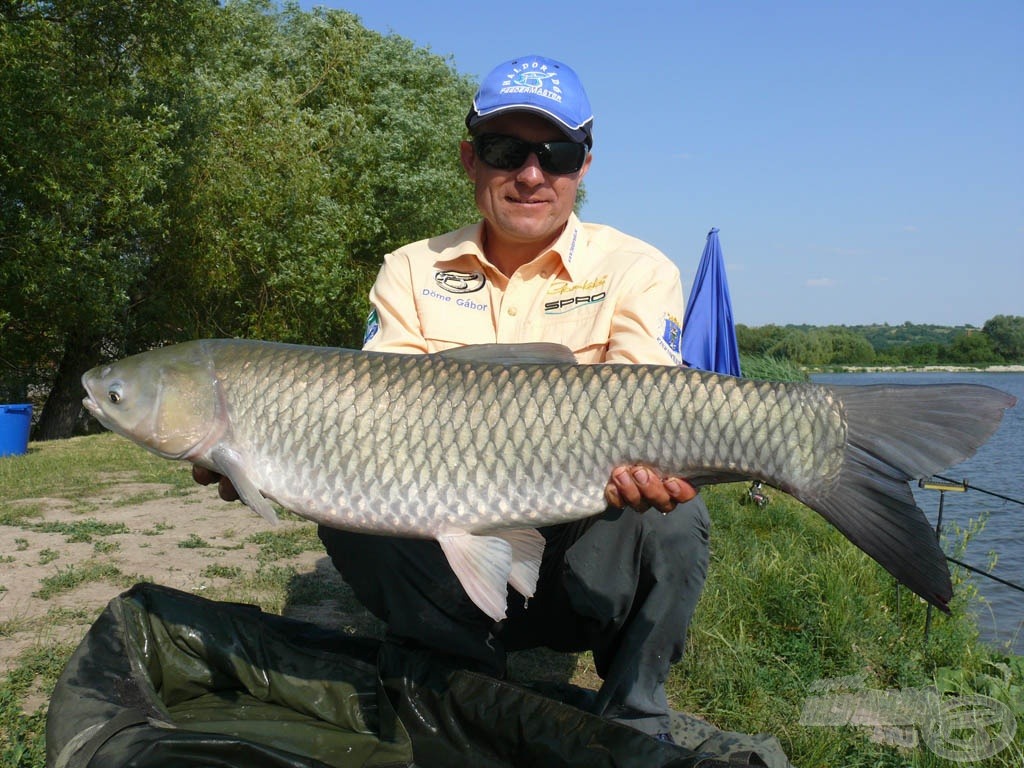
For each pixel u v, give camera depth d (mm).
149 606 2988
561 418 2525
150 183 15195
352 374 2605
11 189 14438
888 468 2445
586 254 3256
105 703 2336
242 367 2660
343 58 23938
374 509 2592
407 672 2779
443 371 2590
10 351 17938
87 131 14586
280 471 2631
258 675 2975
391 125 23203
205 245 18422
